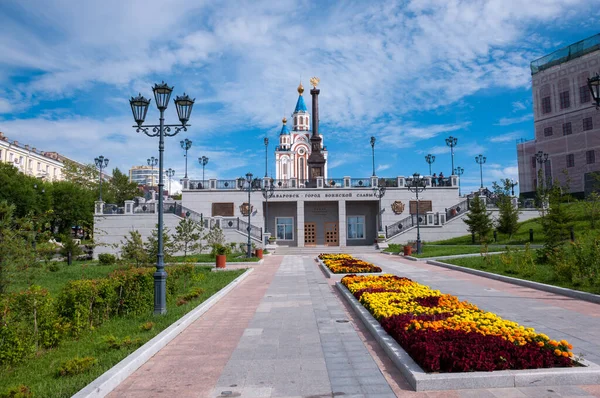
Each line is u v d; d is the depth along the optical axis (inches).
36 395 211.2
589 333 309.0
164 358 274.5
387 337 286.5
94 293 365.1
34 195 1713.8
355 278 573.9
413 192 1690.5
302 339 313.9
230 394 210.4
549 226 764.6
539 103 2343.8
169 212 1546.5
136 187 2906.0
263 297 522.3
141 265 663.1
